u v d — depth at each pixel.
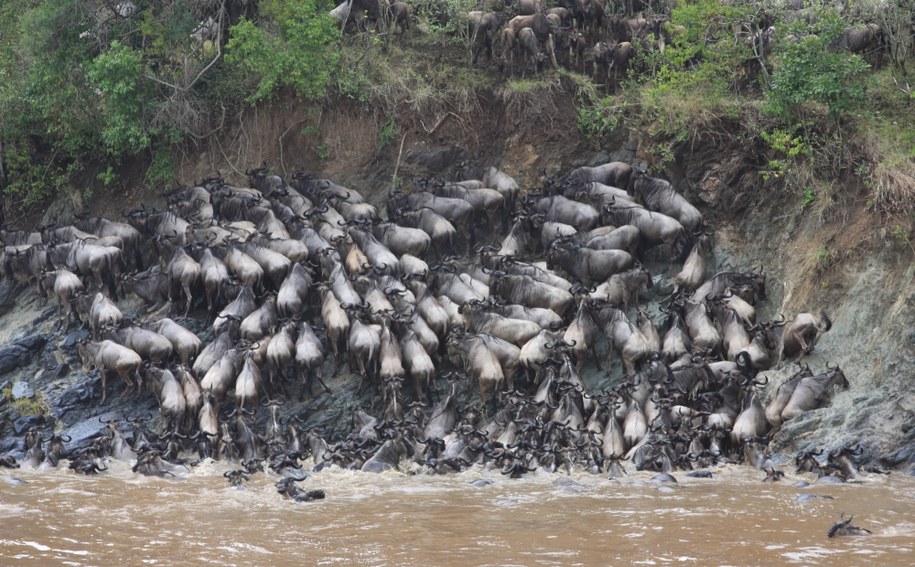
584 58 115.62
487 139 110.94
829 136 96.19
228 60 113.50
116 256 99.19
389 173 111.25
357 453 74.69
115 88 108.81
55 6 111.12
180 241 101.19
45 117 117.19
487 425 80.81
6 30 117.75
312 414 85.06
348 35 119.44
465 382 85.75
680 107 102.12
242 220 103.25
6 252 102.75
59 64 113.00
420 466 73.62
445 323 88.06
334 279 91.06
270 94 114.62
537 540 53.38
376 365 85.19
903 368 77.31
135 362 86.56
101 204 118.31
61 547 53.41
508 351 84.38
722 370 82.44
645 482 68.00
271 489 67.75
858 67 95.00
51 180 120.81
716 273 95.75
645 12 122.38
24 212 120.81
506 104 110.25
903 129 95.12
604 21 117.81
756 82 105.31
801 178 94.81
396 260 94.88
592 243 94.12
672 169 103.19
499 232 103.62
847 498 62.38
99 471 74.56
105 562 50.72
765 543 51.88
